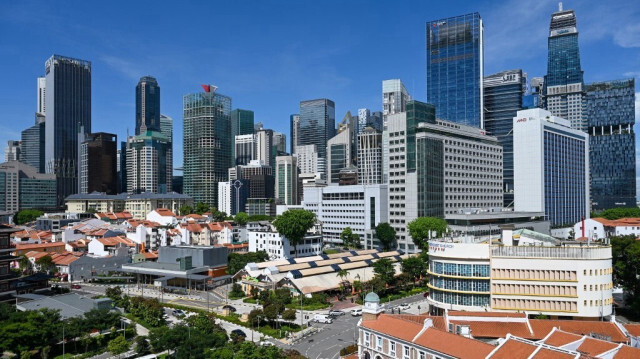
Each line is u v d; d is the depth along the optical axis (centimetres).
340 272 18825
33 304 14250
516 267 12756
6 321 11769
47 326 11706
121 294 17950
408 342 9494
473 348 8500
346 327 14012
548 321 10256
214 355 10031
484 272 13088
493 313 10631
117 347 11400
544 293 12481
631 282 14812
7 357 11100
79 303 14512
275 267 18962
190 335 11025
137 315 14988
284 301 16575
